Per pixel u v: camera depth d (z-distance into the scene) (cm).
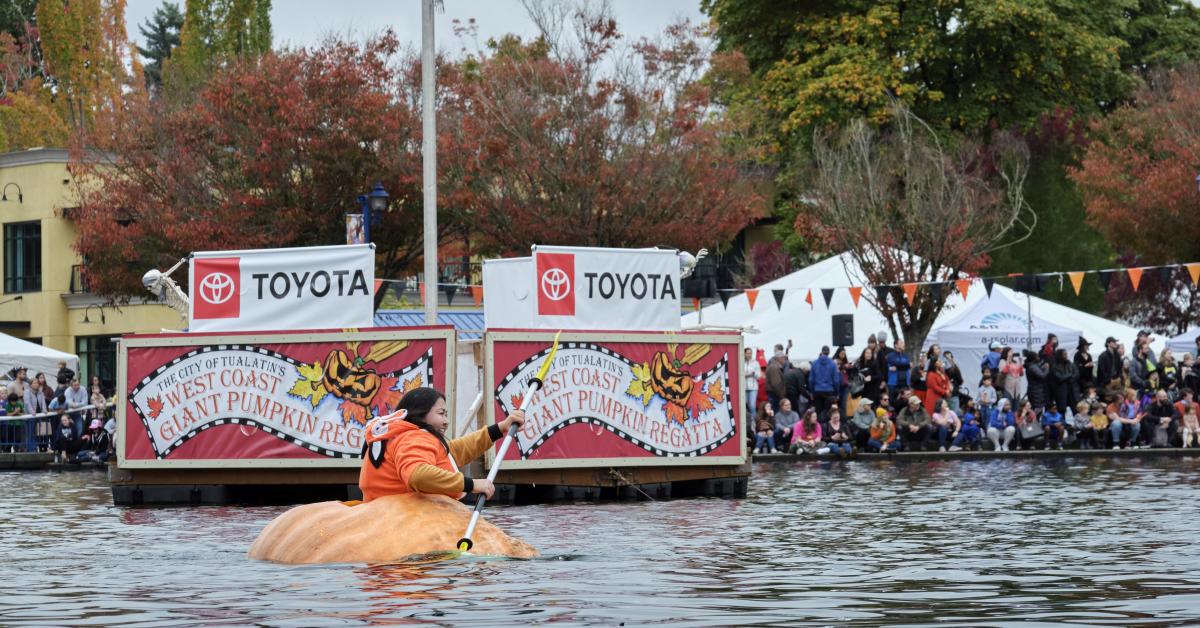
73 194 4956
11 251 5103
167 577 1008
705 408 2042
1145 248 4634
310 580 952
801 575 1002
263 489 2022
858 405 3059
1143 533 1324
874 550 1192
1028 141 4900
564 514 1666
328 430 1936
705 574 1002
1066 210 4825
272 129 3872
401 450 1102
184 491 1966
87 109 6072
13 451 3309
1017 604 851
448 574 977
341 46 3997
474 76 4025
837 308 3634
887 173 4075
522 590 898
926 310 3750
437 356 1911
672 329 2066
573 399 1956
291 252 1986
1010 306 3584
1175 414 3170
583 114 3772
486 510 1758
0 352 3712
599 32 3853
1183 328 4816
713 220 3856
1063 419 3159
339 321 1969
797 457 3000
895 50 4981
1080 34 5016
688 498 1984
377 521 1088
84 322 5028
